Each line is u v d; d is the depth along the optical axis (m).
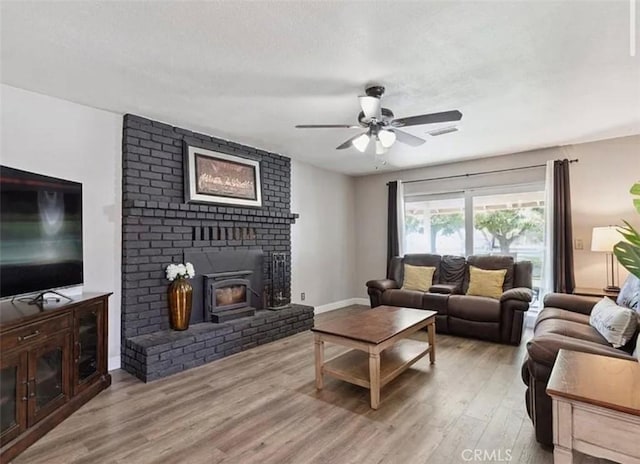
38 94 2.81
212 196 3.89
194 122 3.52
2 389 1.91
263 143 4.28
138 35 2.03
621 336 2.16
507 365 3.24
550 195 4.38
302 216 5.43
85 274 3.03
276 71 2.47
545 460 1.86
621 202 4.07
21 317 2.02
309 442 2.04
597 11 1.82
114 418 2.32
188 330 3.45
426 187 5.67
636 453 1.10
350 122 3.51
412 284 5.03
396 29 1.98
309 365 3.29
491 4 1.77
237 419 2.30
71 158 2.98
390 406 2.47
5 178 2.15
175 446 2.00
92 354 2.68
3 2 1.72
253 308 4.15
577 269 4.30
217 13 1.83
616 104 3.09
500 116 3.38
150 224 3.42
